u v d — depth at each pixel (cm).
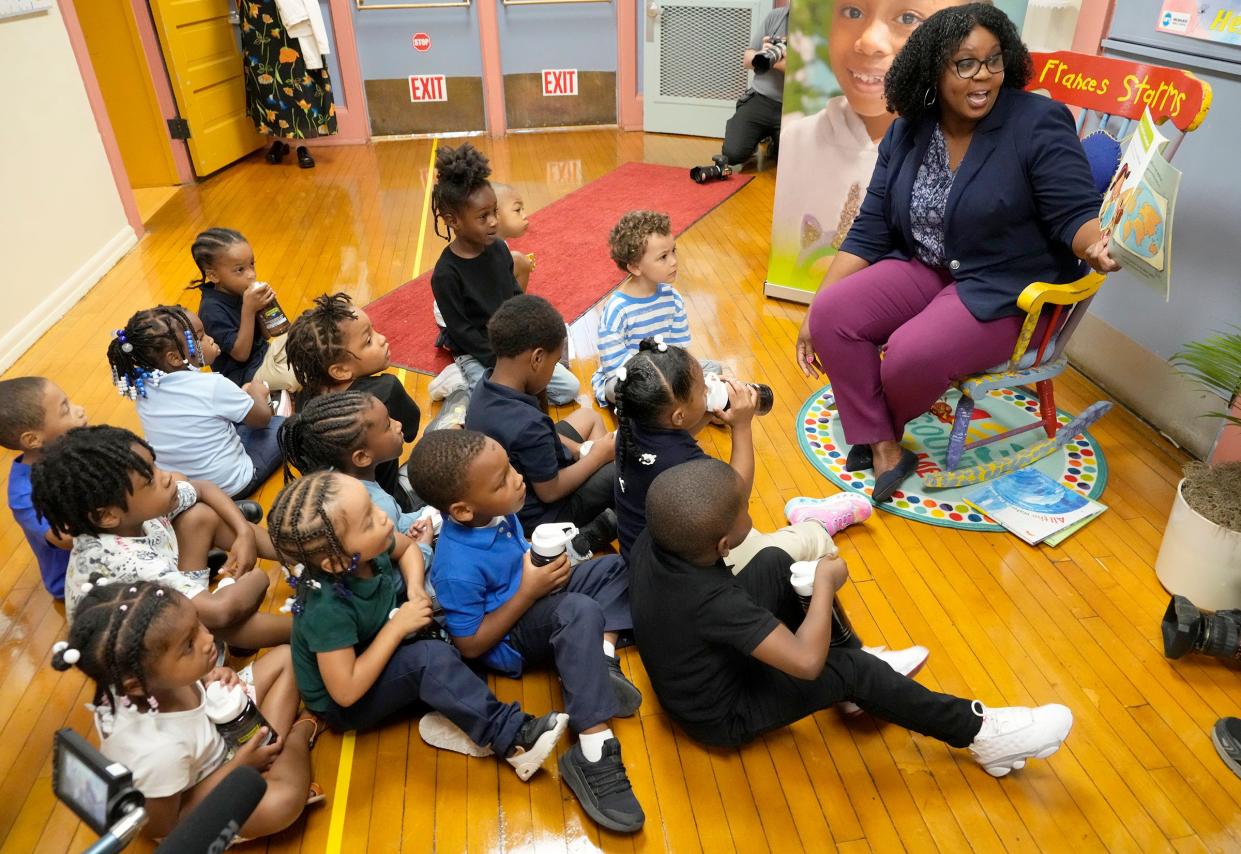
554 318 191
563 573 159
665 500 136
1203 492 185
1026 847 143
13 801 154
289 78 488
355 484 144
